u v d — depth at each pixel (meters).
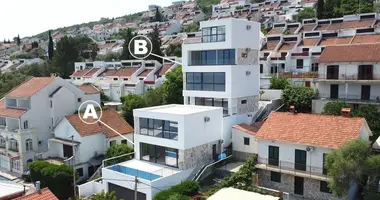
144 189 30.66
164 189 31.00
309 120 30.91
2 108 51.41
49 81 50.62
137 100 54.19
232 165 35.38
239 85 41.53
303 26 81.38
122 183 32.88
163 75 74.56
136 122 37.41
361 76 41.69
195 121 34.28
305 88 45.81
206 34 43.31
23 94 49.16
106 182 34.59
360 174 24.34
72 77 91.94
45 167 38.16
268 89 51.16
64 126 44.44
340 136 27.97
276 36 71.50
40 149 48.62
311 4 122.69
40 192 24.14
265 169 30.47
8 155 48.22
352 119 29.41
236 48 40.97
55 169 37.31
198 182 32.06
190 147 33.78
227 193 23.02
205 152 35.72
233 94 40.75
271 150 30.86
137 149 37.44
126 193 32.81
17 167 46.69
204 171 33.59
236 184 30.08
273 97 48.50
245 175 30.78
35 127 48.12
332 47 45.88
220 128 37.66
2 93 68.88
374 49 42.19
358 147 23.94
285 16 114.50
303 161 29.08
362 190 29.09
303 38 70.31
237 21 41.00
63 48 97.88
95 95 55.50
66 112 50.88
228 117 39.53
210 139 36.34
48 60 106.12
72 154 43.03
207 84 43.00
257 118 44.09
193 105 42.25
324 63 44.06
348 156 23.53
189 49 44.38
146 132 36.66
